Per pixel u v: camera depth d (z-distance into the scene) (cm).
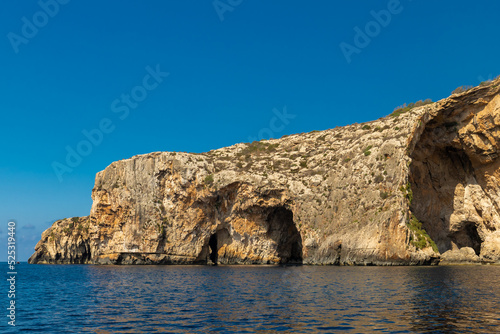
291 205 9862
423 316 2439
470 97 7781
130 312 2900
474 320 2308
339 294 3500
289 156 11494
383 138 8775
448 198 8594
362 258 7588
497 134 7650
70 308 3206
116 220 12181
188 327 2309
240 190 10350
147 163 11775
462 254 8125
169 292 4128
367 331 2086
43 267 12038
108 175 12525
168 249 11138
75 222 14962
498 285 3978
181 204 11125
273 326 2269
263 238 10631
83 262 14475
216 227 10850
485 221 8200
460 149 8381
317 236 8944
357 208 8319
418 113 8469
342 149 9956
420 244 7419
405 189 7794
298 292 3750
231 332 2156
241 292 3944
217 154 12494
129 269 9031
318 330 2138
